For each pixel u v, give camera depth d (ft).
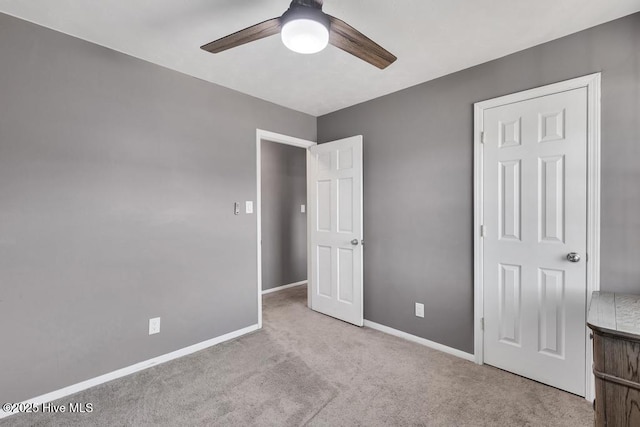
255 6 5.32
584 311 5.99
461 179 7.75
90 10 5.46
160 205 7.57
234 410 5.76
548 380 6.46
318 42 4.31
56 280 6.13
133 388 6.47
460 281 7.80
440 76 8.09
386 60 5.38
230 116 8.96
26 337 5.83
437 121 8.18
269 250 14.20
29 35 5.82
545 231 6.46
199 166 8.29
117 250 6.89
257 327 9.64
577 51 6.04
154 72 7.46
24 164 5.79
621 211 5.62
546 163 6.43
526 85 6.69
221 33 6.20
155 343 7.48
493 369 7.17
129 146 7.07
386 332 9.40
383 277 9.48
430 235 8.37
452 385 6.52
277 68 7.68
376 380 6.73
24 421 5.46
